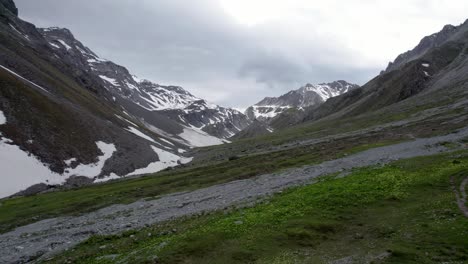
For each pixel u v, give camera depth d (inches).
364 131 5123.0
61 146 4320.9
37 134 4156.0
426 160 2129.7
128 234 1523.1
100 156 4857.3
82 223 2004.2
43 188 3449.8
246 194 2075.5
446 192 1437.0
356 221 1230.3
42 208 2497.5
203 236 1167.0
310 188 1720.0
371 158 2672.2
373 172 1952.5
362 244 1039.6
